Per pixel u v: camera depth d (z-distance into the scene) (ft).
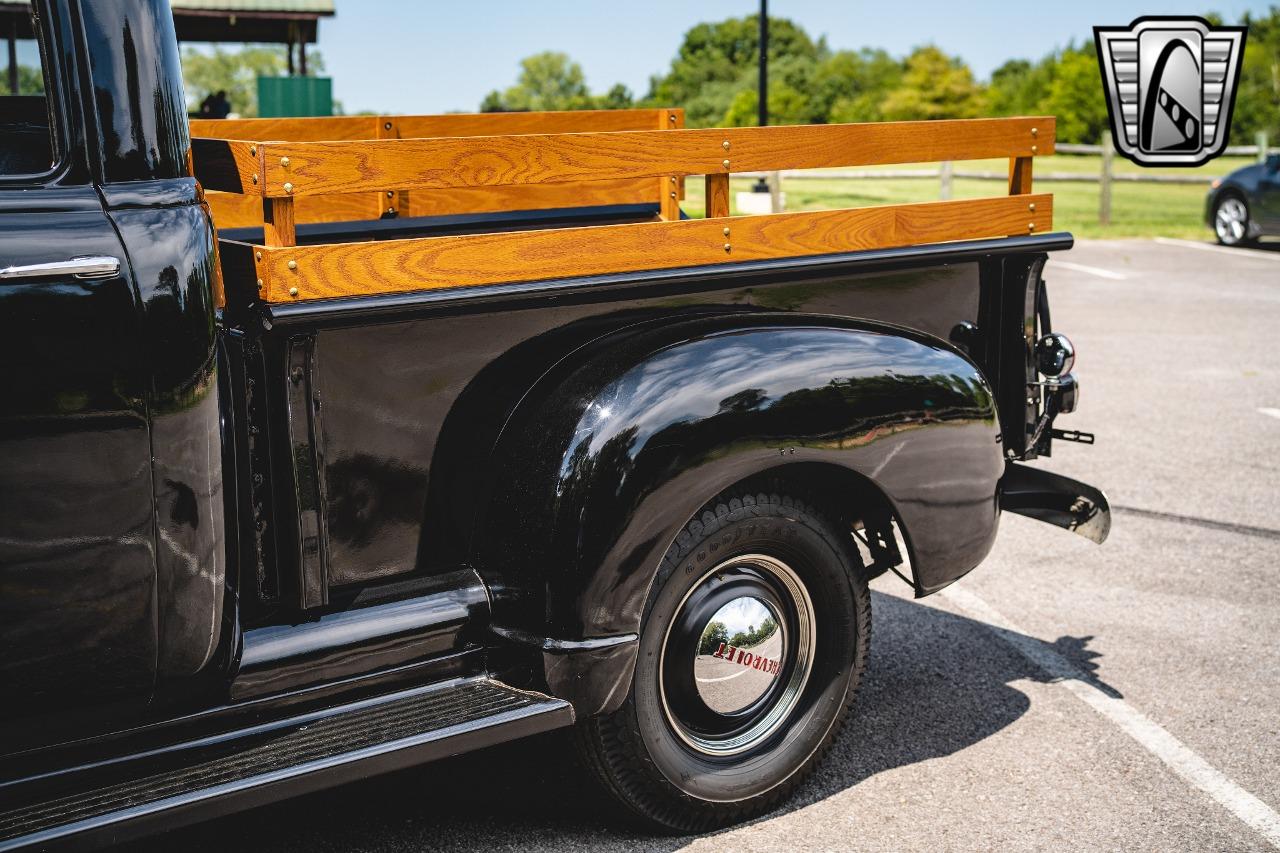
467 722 7.29
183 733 7.00
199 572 6.71
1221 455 19.61
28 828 6.17
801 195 66.18
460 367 7.70
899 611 13.24
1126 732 10.43
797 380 8.25
